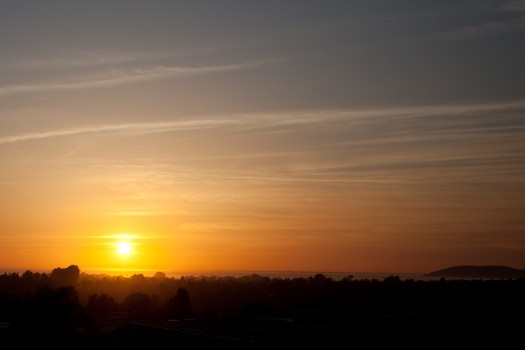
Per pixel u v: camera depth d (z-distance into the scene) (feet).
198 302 549.54
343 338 205.26
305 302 459.73
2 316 349.41
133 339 240.73
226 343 208.74
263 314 372.99
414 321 246.06
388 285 538.47
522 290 391.86
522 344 188.44
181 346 216.54
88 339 284.41
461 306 348.79
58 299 294.46
